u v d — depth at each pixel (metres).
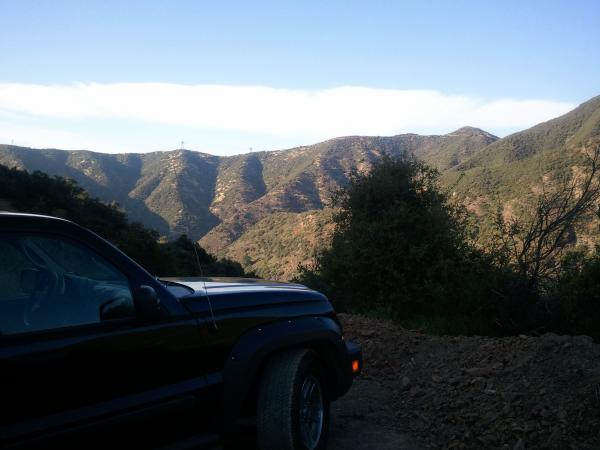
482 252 10.28
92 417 2.97
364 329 7.61
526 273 9.59
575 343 5.80
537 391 5.11
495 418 4.85
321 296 4.46
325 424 4.20
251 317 3.80
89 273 3.20
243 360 3.66
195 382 3.45
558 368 5.41
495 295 9.23
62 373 2.91
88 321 3.10
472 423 4.91
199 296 3.63
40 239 3.07
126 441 3.15
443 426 4.95
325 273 11.29
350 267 10.69
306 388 4.01
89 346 3.02
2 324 2.85
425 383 5.88
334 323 4.40
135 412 3.14
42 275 3.13
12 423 2.74
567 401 4.85
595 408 4.67
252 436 4.42
